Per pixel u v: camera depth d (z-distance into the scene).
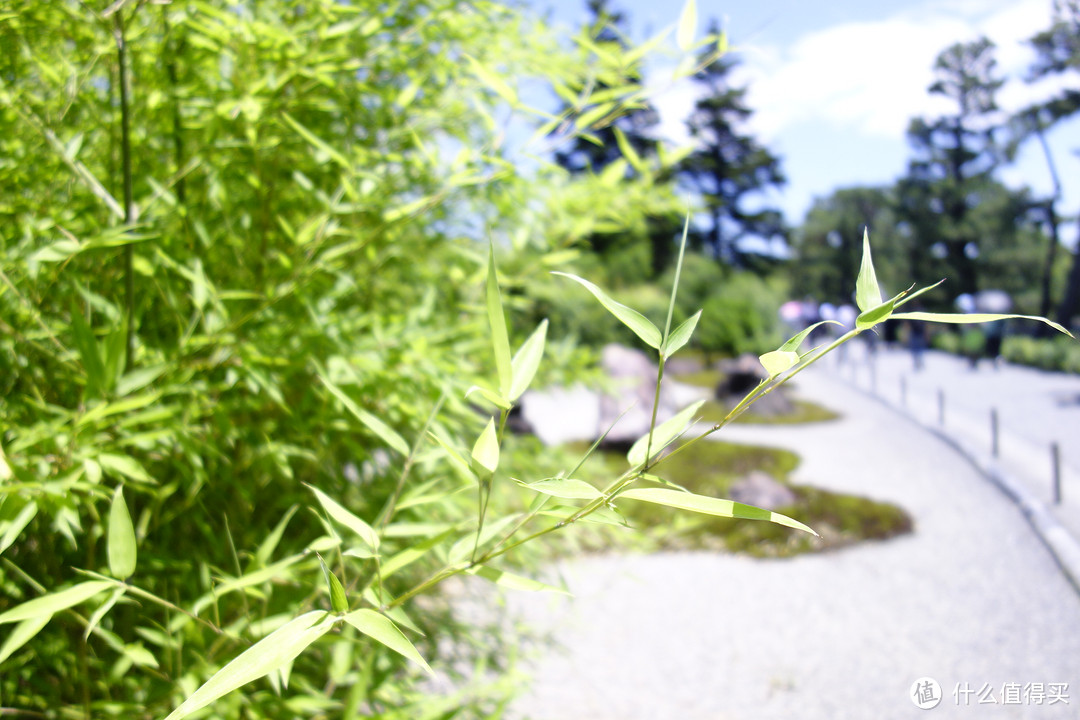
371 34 1.40
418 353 1.38
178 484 1.33
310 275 1.27
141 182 1.30
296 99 1.33
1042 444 7.53
